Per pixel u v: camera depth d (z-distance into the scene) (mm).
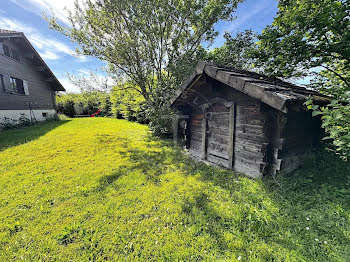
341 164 2926
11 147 5305
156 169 3680
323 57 3578
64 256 1585
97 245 1702
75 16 5652
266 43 3982
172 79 6320
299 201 2164
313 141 3674
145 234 1832
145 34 5965
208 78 3344
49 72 12203
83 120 13141
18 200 2490
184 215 2100
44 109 12648
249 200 2293
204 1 6359
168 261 1512
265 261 1438
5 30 9203
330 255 1432
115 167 3789
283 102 1981
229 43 7141
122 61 5949
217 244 1653
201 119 4363
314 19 3025
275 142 2787
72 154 4707
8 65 9234
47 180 3148
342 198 2156
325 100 2877
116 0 5102
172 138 6895
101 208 2293
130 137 7059
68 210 2258
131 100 10289
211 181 3025
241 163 3279
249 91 2373
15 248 1673
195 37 6758
